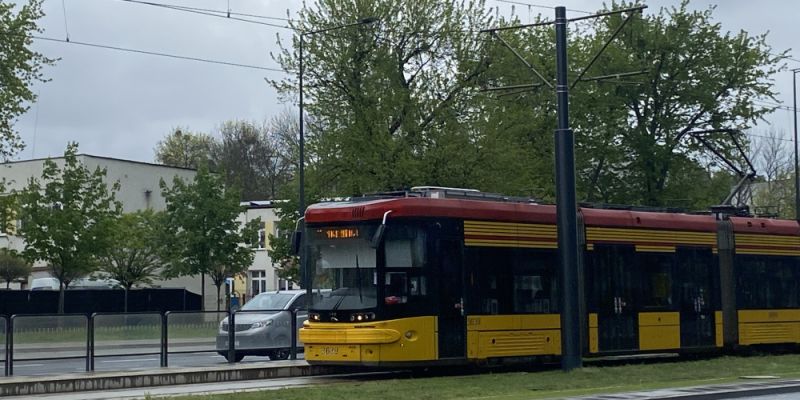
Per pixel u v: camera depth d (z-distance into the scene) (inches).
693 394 698.2
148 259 2373.3
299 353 1088.8
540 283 948.6
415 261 857.5
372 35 1630.2
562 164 911.7
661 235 1065.5
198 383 864.3
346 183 1579.7
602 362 1088.2
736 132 1868.8
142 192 2807.6
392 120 1622.8
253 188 4023.1
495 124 1636.3
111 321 948.6
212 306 2854.3
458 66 1665.8
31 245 1752.0
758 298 1171.9
